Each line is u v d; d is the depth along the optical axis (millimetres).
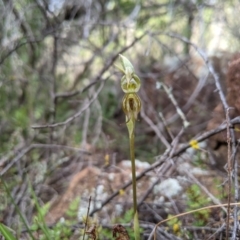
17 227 1590
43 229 1287
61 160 2246
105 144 2412
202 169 1879
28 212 1790
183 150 1602
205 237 1395
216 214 1518
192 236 1460
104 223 1601
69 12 3086
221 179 1765
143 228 1534
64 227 1531
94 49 3145
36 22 2957
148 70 3125
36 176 2082
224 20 2922
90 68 3264
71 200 1838
